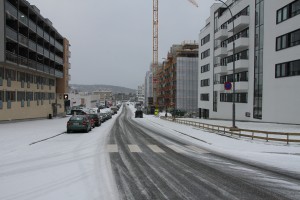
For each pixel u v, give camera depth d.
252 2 36.19
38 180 8.14
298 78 27.94
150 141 18.25
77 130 23.30
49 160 11.08
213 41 51.16
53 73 51.09
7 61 31.30
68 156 11.99
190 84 85.94
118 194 6.92
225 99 45.97
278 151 14.16
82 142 16.88
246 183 8.10
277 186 7.83
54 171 9.23
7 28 31.42
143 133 24.39
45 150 13.59
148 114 99.31
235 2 42.31
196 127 31.69
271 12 32.16
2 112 33.47
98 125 32.91
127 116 74.12
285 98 29.81
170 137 21.22
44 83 50.44
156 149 14.49
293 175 9.16
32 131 23.88
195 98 86.12
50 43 49.78
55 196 6.73
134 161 11.09
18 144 15.55
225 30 44.50
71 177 8.48
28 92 42.16
